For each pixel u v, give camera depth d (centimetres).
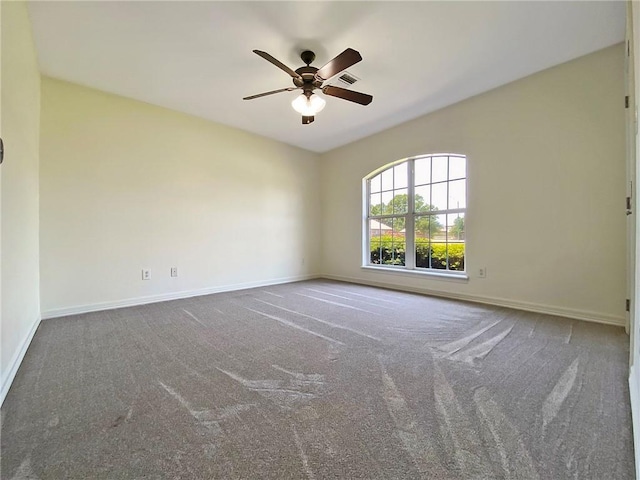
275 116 404
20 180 202
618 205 263
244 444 117
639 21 109
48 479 100
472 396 151
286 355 204
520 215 321
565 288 293
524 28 236
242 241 456
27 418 134
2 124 158
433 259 416
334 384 164
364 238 503
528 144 313
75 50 257
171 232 382
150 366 188
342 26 231
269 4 208
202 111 387
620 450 112
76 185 312
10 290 173
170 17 219
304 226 546
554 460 107
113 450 114
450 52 267
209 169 418
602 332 245
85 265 318
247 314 308
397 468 104
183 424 130
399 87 329
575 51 269
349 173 521
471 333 246
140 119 356
